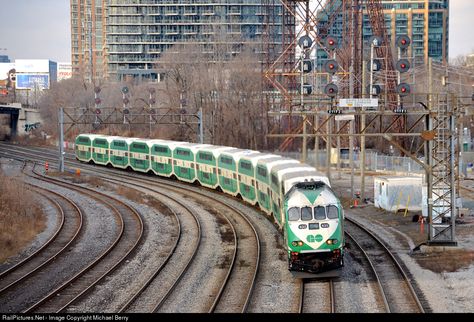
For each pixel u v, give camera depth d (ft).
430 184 259.60
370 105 264.72
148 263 241.35
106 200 428.15
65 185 513.86
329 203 215.51
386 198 363.97
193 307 181.47
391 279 209.36
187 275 220.43
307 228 210.38
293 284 205.36
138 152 595.06
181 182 532.32
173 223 334.24
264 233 297.74
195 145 511.81
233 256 248.73
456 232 292.40
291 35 613.52
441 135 263.49
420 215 329.52
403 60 262.88
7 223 310.04
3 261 246.88
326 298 187.93
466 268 222.28
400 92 260.83
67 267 236.02
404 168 577.43
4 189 366.84
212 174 463.01
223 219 343.87
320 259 208.03
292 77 573.74
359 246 262.06
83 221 343.67
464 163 517.55
